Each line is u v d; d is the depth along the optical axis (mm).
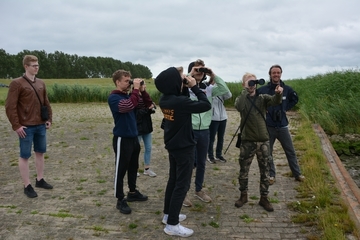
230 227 4039
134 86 4328
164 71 3826
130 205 4734
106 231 3969
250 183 5594
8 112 4785
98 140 9305
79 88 23172
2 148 8383
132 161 4719
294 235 3801
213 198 4969
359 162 8773
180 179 3828
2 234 3902
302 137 8680
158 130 10906
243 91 4613
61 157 7418
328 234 3559
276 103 4336
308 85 18734
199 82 4891
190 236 3830
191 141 3805
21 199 4949
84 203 4809
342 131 11320
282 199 4840
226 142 8984
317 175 5535
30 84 4984
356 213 4129
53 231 3977
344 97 13594
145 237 3824
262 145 4488
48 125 5367
